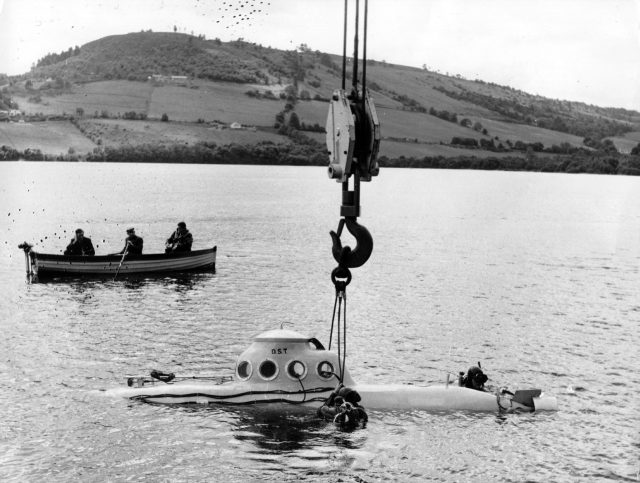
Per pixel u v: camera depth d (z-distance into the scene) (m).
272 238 63.81
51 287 38.41
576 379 24.62
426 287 40.53
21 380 23.19
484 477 17.70
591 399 22.75
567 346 28.69
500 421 20.88
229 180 174.50
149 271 42.81
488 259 52.56
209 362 25.34
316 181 178.50
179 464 18.02
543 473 17.95
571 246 61.94
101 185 145.25
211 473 17.61
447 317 33.19
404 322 31.95
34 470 17.56
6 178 161.88
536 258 53.78
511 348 28.22
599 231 76.31
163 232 67.50
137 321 31.08
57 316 31.81
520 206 114.12
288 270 45.25
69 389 22.44
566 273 46.81
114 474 17.48
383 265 48.31
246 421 20.28
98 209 93.38
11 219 78.94
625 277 45.59
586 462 18.53
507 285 41.81
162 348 26.98
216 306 34.31
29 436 19.25
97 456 18.28
